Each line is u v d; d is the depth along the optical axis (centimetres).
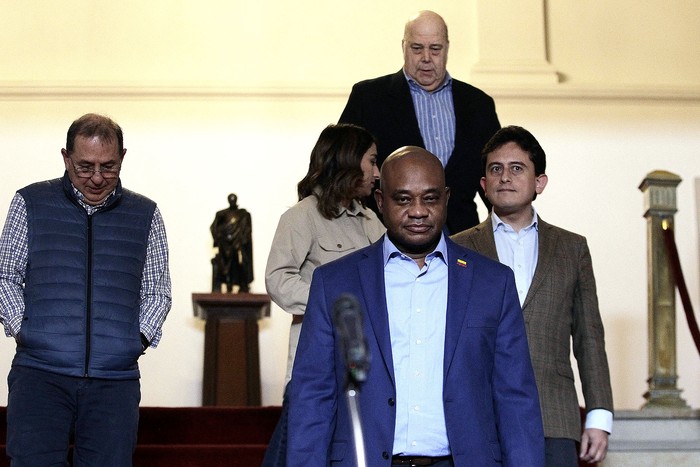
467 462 336
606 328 1020
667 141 1046
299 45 1058
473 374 345
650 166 1042
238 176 1037
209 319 891
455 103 555
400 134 541
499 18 1055
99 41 1053
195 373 1007
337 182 437
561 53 1060
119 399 434
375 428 337
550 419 416
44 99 1036
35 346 427
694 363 1002
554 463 414
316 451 341
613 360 1015
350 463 337
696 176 1042
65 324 429
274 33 1059
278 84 1048
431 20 546
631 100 1049
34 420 420
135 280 444
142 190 1032
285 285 429
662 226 659
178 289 1019
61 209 441
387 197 352
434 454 339
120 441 431
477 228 453
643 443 583
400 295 353
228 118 1044
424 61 543
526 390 351
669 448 582
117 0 1059
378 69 1057
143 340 442
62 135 1034
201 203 1033
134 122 1038
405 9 1062
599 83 1048
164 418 605
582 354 438
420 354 346
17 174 1023
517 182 443
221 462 558
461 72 1051
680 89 1046
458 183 543
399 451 339
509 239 448
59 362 426
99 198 442
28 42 1049
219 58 1054
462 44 1059
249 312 895
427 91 551
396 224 349
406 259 355
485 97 561
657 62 1061
